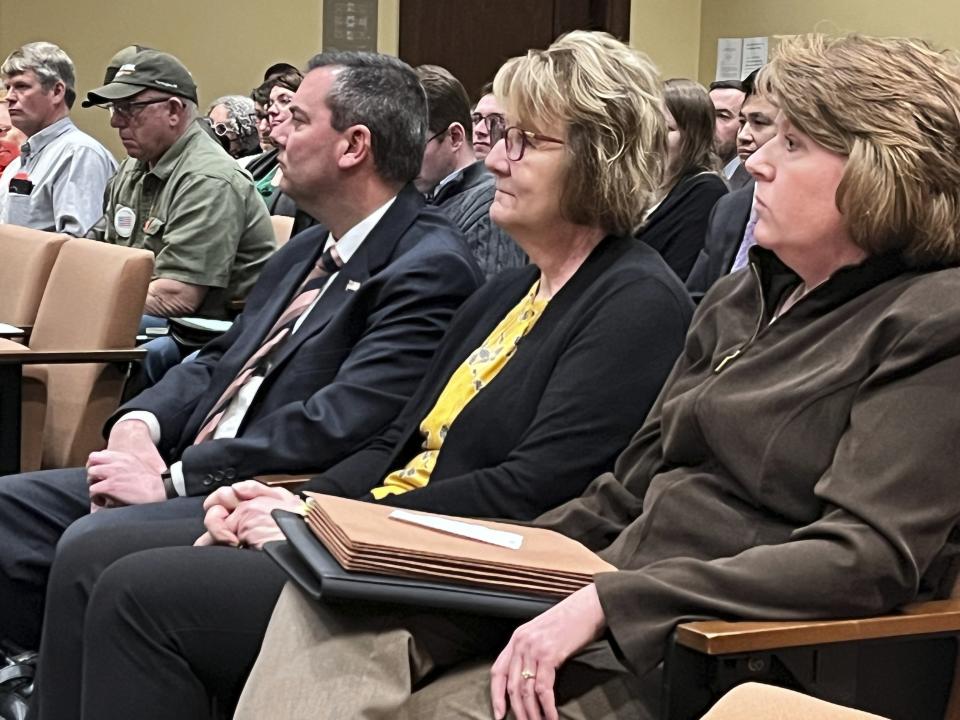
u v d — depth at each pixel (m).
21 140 5.87
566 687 1.37
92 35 6.95
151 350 3.54
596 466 1.71
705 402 1.49
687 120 3.67
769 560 1.31
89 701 1.60
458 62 7.14
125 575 1.60
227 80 7.01
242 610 1.59
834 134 1.41
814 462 1.39
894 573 1.29
